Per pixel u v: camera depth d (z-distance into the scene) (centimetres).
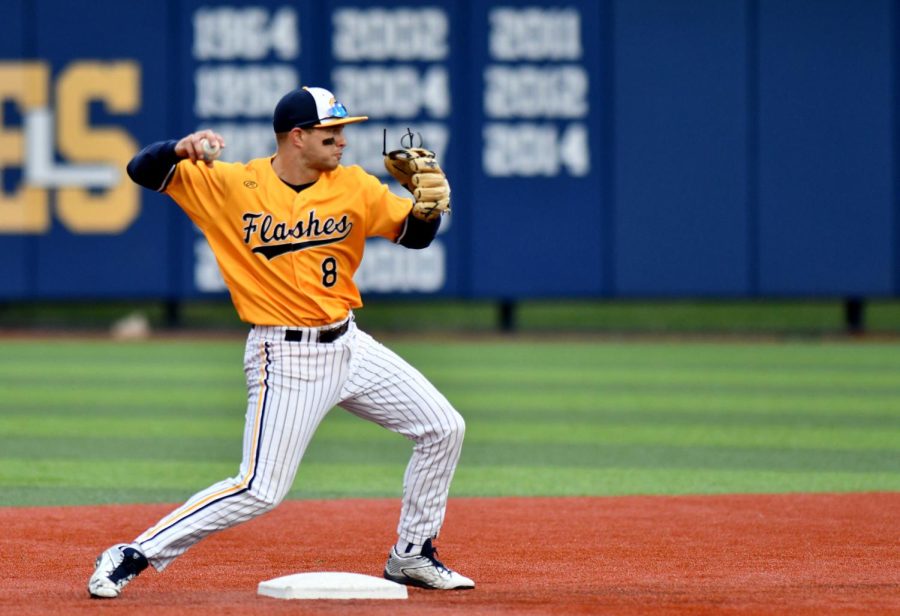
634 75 7206
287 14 7219
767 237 7250
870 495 3023
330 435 4097
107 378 5497
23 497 3011
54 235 7325
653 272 7262
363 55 7219
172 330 7700
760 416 4447
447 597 1997
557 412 4550
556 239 7275
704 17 7181
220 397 4916
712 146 7219
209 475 3338
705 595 2033
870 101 7200
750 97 7212
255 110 7244
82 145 7288
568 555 2378
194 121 7256
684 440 3950
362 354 1959
